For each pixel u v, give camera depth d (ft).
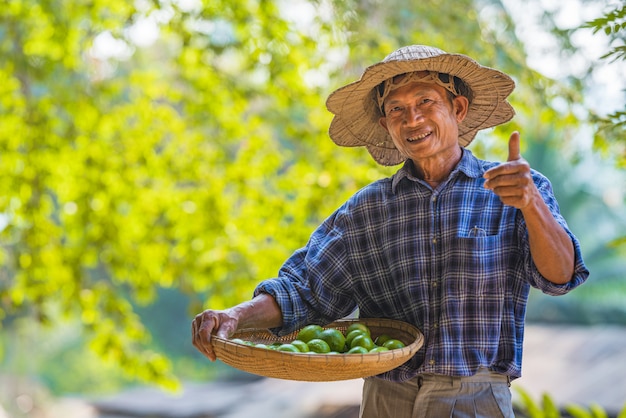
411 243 9.19
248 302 9.23
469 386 8.87
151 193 22.08
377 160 10.68
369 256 9.50
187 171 22.04
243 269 21.43
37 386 73.36
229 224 21.70
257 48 20.10
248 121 22.13
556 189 51.62
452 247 8.98
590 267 53.62
